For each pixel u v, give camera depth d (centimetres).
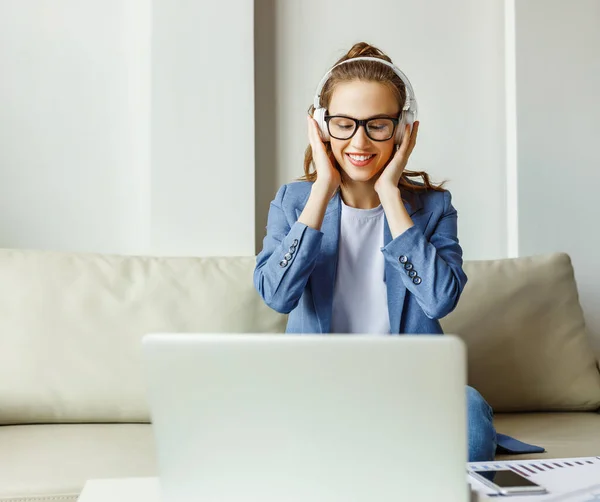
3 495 132
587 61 247
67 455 151
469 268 211
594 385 204
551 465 100
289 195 174
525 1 243
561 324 208
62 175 223
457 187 246
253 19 225
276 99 235
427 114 245
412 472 69
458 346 68
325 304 160
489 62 248
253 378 68
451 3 246
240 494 70
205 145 222
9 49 220
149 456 152
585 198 247
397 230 155
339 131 157
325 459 69
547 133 244
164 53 220
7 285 185
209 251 222
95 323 185
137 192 226
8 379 178
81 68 223
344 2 239
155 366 69
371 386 68
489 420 147
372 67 158
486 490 88
